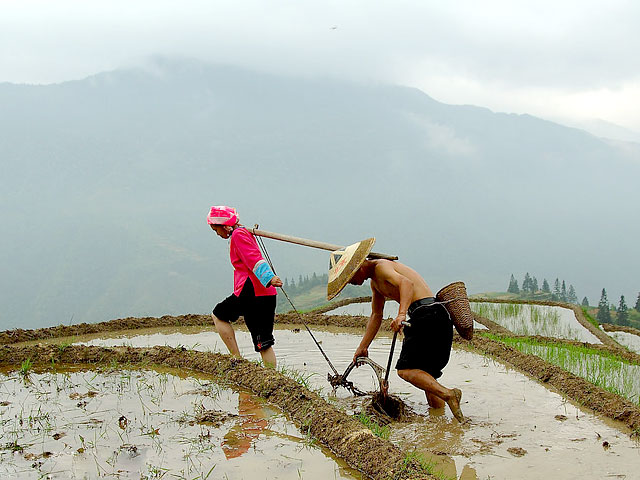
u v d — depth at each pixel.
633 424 5.39
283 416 5.57
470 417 5.70
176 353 7.75
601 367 8.23
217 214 7.02
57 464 4.40
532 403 6.19
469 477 4.30
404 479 4.04
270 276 6.78
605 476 4.33
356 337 10.52
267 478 4.22
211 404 5.94
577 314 14.90
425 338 5.55
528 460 4.63
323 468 4.41
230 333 7.40
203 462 4.48
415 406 6.02
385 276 5.68
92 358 7.86
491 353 8.61
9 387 6.59
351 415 5.47
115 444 4.81
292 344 9.66
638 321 39.75
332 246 6.36
